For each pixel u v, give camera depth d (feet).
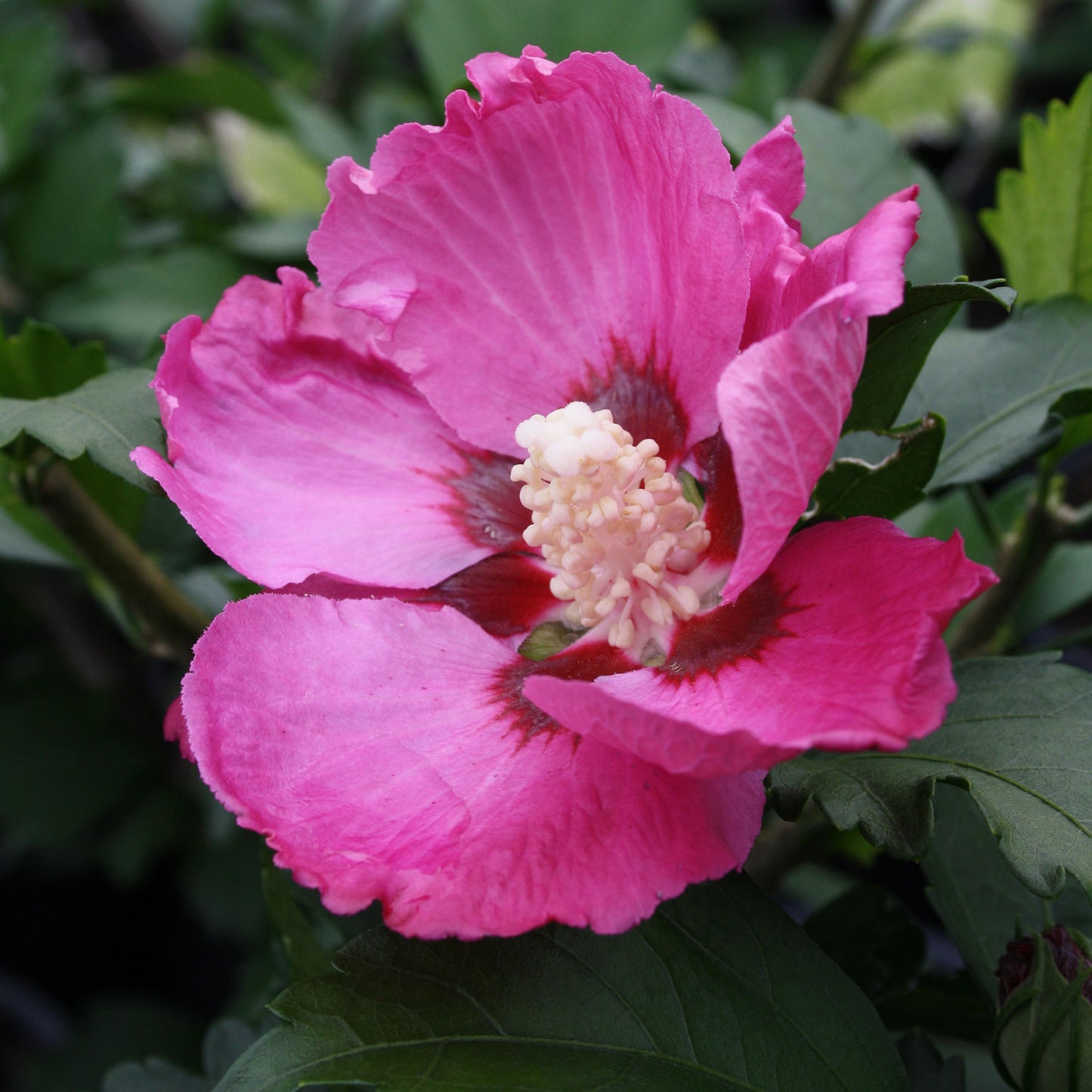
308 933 1.15
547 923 1.03
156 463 1.07
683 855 1.01
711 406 1.10
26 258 1.54
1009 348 1.19
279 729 1.06
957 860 1.15
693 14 1.50
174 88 1.58
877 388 1.11
